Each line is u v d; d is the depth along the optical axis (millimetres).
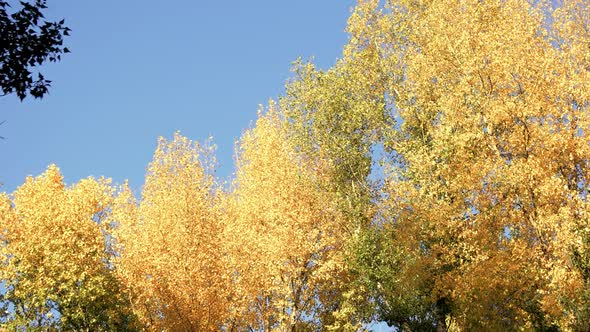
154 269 22438
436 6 25688
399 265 22547
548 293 18219
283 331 21969
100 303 22859
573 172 20078
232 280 23109
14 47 10117
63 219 23516
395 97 27094
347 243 23344
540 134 19281
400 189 22891
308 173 25734
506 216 20344
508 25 21688
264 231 23766
